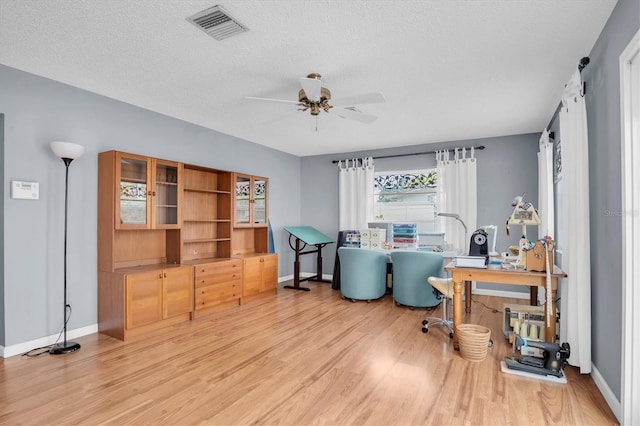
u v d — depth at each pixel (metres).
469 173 5.19
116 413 2.02
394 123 4.40
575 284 2.52
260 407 2.09
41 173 3.03
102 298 3.38
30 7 2.02
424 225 5.68
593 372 2.41
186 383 2.39
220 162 4.88
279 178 6.14
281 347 3.05
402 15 2.10
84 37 2.36
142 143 3.84
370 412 2.04
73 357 2.82
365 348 3.03
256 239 5.39
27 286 2.94
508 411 2.04
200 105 3.77
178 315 3.73
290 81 3.09
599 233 2.29
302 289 5.43
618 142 1.97
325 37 2.35
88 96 3.36
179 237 3.92
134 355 2.87
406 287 4.30
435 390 2.29
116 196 3.32
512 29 2.25
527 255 2.79
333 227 6.37
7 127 2.82
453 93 3.37
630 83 1.84
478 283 5.22
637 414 1.83
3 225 2.82
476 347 2.73
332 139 5.30
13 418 1.96
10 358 2.79
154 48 2.52
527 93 3.37
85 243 3.34
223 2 1.97
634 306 1.83
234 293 4.41
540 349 2.53
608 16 2.09
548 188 4.10
